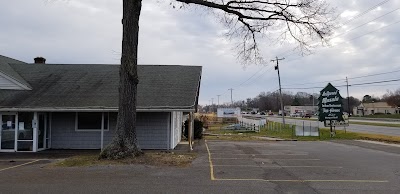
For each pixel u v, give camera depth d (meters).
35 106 17.77
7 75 19.33
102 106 17.77
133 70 13.53
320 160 14.13
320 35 16.55
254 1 15.38
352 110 133.62
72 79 21.25
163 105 17.84
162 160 13.11
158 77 21.86
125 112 13.43
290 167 12.17
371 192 8.39
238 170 11.44
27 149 18.14
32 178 9.97
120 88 13.57
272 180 9.80
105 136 19.34
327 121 30.95
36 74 21.88
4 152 17.78
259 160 14.02
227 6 15.27
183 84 20.70
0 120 18.19
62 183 9.27
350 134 30.45
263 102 175.62
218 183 9.34
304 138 29.12
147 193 8.19
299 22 16.11
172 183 9.31
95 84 20.58
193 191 8.41
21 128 18.22
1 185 9.02
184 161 13.20
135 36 13.70
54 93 19.33
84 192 8.27
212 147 20.45
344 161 13.84
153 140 19.27
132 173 10.73
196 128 29.38
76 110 17.69
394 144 22.53
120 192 8.28
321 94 30.53
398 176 10.51
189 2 14.85
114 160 12.85
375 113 118.00
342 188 8.81
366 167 12.25
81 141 19.42
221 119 73.06
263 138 30.09
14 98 18.59
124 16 13.69
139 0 13.81
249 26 16.97
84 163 12.43
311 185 9.16
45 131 19.11
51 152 17.81
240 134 37.44
